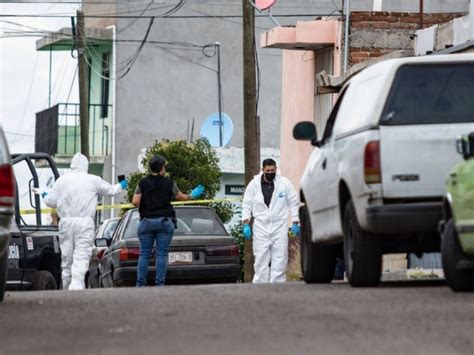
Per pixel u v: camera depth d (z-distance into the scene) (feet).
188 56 352.69
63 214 159.74
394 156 97.35
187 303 87.25
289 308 81.35
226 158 327.06
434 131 97.45
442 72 99.81
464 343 63.77
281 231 160.04
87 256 160.76
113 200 340.39
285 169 242.78
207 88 353.92
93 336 69.10
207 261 168.76
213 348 62.64
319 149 115.03
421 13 204.13
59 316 80.89
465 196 90.17
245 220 161.38
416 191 97.09
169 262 167.32
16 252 148.77
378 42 211.61
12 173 97.30
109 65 352.69
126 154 347.97
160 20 351.67
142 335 68.69
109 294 102.22
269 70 362.74
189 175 289.74
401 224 96.63
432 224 96.73
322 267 116.57
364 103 101.76
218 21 354.54
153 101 350.43
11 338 70.08
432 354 60.18
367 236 100.37
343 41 211.82
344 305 82.94
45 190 162.30
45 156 164.76
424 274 141.79
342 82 187.01
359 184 98.63
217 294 96.78
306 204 118.11
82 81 303.27
